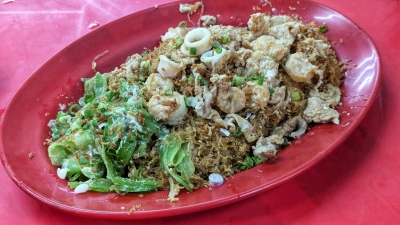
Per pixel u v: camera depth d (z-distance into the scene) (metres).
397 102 0.32
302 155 0.26
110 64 0.37
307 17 0.38
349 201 0.26
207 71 0.32
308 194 0.26
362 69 0.32
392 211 0.25
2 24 0.48
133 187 0.26
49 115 0.33
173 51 0.33
